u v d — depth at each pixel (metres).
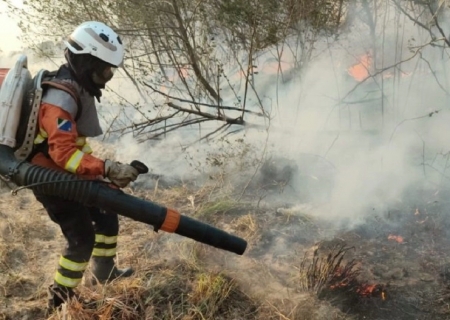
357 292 3.44
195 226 2.93
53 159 2.79
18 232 4.16
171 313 3.23
